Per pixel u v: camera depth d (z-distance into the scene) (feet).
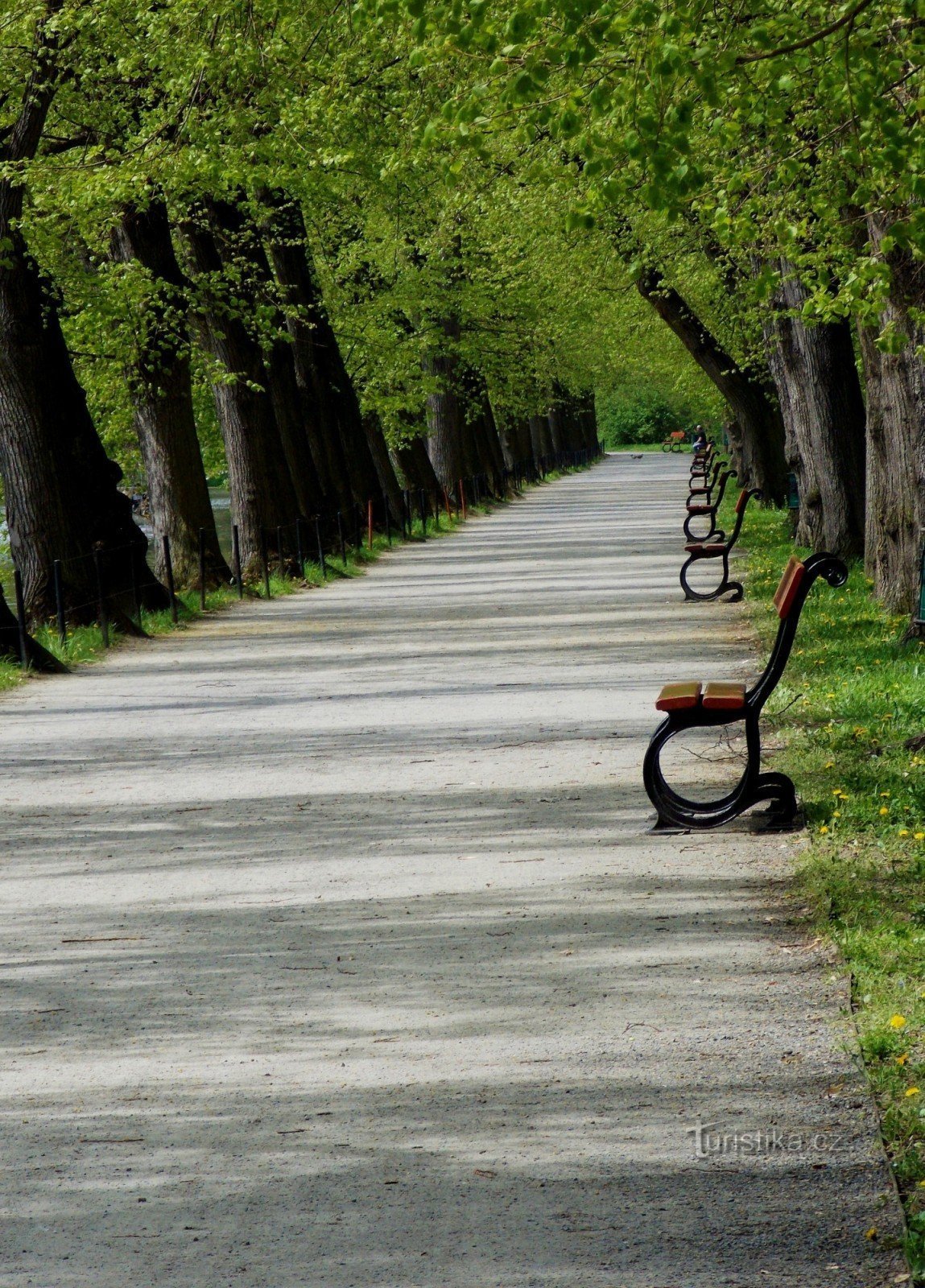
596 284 182.60
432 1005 33.50
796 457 152.35
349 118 100.27
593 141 43.32
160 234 132.26
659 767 48.03
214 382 137.59
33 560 114.21
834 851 42.63
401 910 40.98
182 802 56.44
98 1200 25.07
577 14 39.06
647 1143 26.17
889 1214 23.40
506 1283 21.89
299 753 65.05
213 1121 28.02
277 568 152.56
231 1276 22.43
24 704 82.58
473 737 66.33
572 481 410.52
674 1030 31.24
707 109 51.75
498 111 44.04
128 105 115.65
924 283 74.84
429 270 204.44
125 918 41.81
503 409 330.54
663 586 131.13
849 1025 30.76
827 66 44.93
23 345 113.09
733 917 38.65
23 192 106.01
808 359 128.67
